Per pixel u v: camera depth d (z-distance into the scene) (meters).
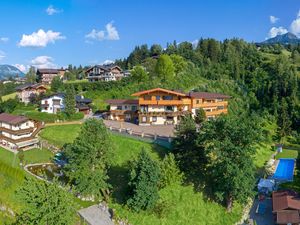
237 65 148.75
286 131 96.31
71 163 52.72
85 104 107.75
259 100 122.69
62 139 75.75
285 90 121.62
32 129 81.00
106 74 152.12
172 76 133.50
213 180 53.84
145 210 48.47
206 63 159.38
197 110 88.44
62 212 33.25
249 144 49.78
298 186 59.84
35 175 60.62
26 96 119.50
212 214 50.16
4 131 80.88
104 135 54.25
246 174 49.03
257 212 53.00
